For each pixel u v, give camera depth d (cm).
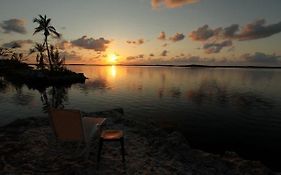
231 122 1727
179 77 8788
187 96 3145
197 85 5172
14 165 447
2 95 2759
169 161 501
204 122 1689
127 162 476
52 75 4738
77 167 441
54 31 4606
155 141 604
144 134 668
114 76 8506
